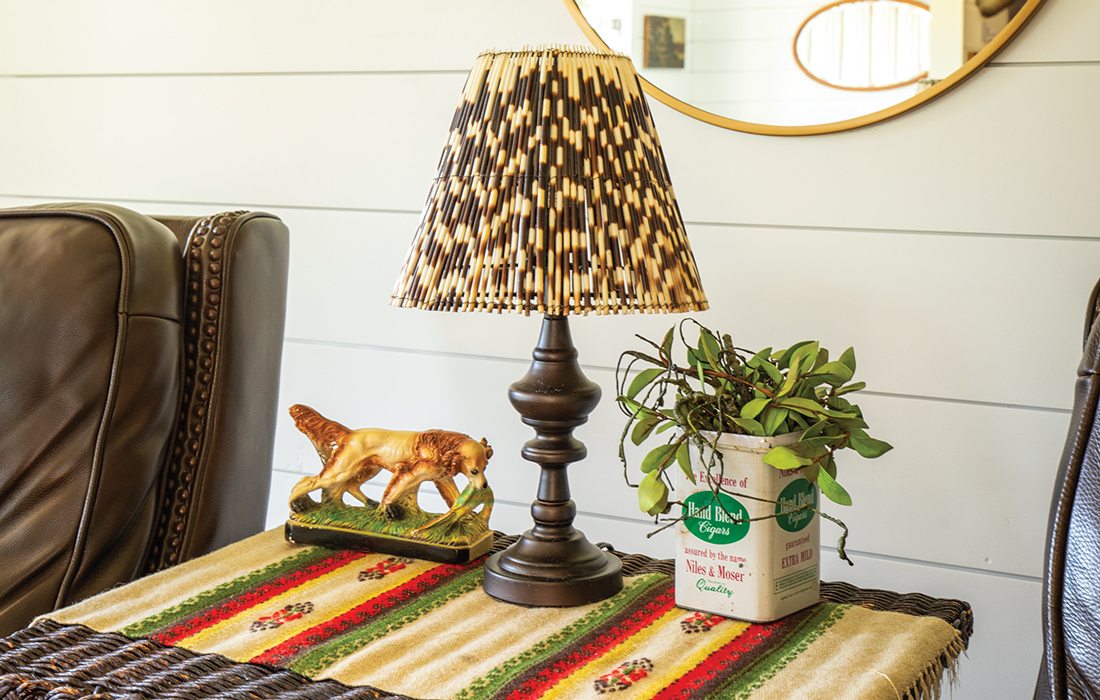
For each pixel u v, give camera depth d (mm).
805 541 1022
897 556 1348
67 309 1140
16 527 1140
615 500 1474
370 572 1120
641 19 1387
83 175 1742
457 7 1495
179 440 1228
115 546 1169
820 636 959
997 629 1310
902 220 1304
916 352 1314
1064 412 1258
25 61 1755
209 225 1251
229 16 1624
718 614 1007
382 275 1579
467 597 1056
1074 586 830
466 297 939
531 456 1062
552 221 930
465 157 974
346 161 1581
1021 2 1211
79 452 1138
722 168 1380
